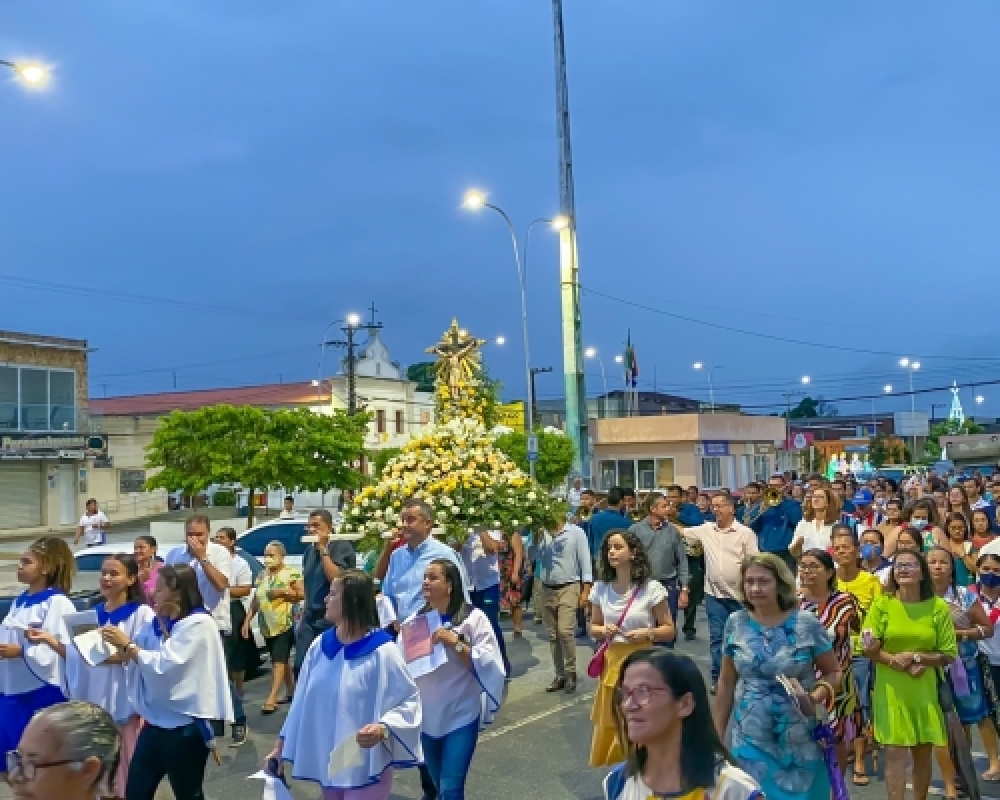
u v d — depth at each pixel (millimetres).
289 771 7461
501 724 8594
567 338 24250
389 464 10695
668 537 10805
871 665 6211
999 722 7051
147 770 5363
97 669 5801
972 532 10844
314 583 8844
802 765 4461
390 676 4707
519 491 10078
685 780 2895
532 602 14219
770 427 49938
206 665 5434
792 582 4703
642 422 44281
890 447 70438
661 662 2955
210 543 9242
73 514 42844
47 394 42156
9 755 2684
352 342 50469
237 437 30406
